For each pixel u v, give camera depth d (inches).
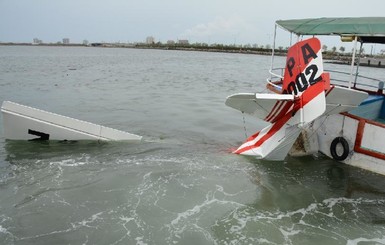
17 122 482.6
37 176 371.6
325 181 385.1
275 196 343.3
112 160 425.1
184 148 483.2
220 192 345.1
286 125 378.3
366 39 542.9
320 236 277.3
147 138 533.3
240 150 447.8
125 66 2415.1
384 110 508.1
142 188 347.3
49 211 301.7
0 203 313.6
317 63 322.7
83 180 363.6
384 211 322.3
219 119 684.7
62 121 486.9
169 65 2652.6
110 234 270.2
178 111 757.3
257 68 2484.0
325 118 451.5
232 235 273.9
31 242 257.8
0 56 3880.4
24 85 1164.5
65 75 1594.5
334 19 475.5
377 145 396.2
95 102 852.6
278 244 264.2
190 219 294.4
